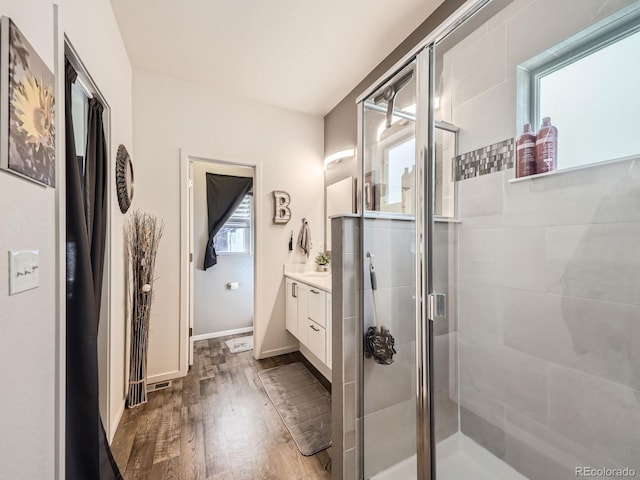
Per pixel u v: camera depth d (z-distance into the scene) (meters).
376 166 1.51
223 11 1.72
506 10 1.21
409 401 1.36
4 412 0.66
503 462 1.26
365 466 1.33
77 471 1.09
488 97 1.28
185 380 2.35
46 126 0.84
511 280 1.23
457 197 1.40
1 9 0.64
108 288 1.58
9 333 0.68
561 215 1.07
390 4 1.69
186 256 2.45
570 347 1.05
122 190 1.85
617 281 0.94
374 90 1.52
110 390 1.60
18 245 0.71
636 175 0.89
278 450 1.55
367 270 1.37
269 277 2.87
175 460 1.47
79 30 1.15
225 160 2.65
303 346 2.87
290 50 2.09
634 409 0.91
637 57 0.88
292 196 2.97
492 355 1.30
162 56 2.15
